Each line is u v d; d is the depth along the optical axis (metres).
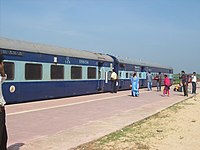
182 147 9.50
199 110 19.12
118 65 35.84
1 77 7.06
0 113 7.03
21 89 19.88
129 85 39.62
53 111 16.72
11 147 8.79
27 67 20.47
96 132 11.22
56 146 9.02
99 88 30.98
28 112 16.03
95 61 30.09
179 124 13.66
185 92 31.23
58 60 23.84
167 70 58.75
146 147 9.30
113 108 18.81
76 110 17.42
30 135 10.52
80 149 8.80
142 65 44.88
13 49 19.23
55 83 23.50
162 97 28.67
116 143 9.68
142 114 16.38
